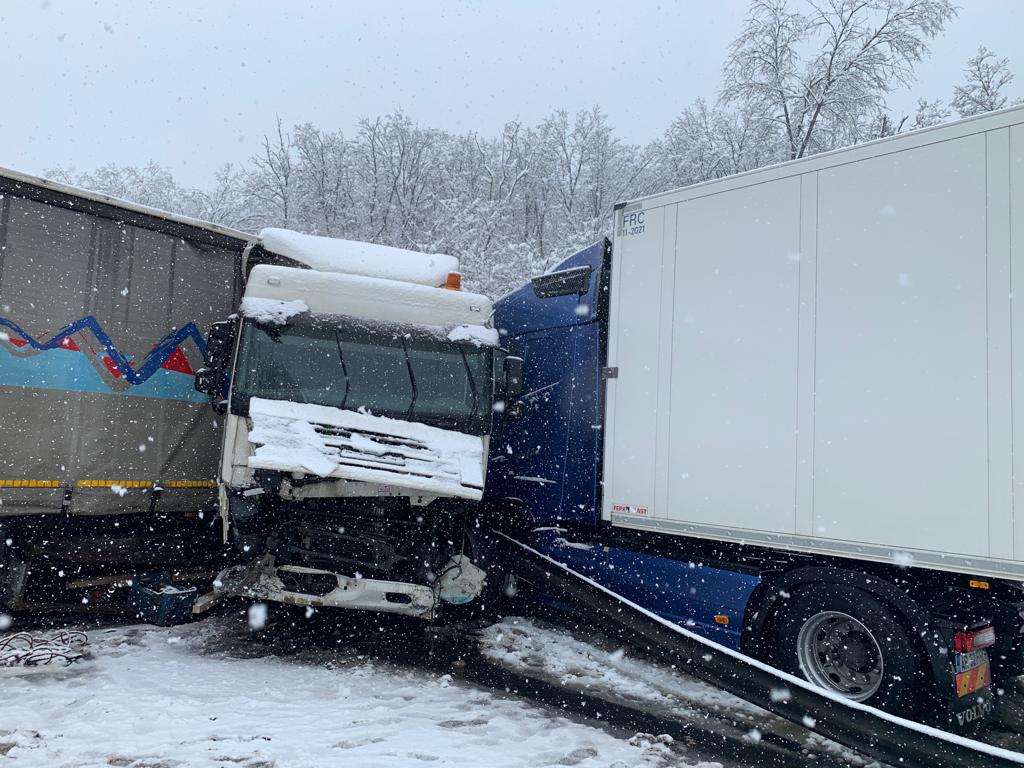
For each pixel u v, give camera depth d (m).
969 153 4.47
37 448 6.02
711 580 5.65
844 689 4.91
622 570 6.33
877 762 4.29
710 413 5.58
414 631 6.88
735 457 5.39
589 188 22.86
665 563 6.01
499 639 6.70
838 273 4.97
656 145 21.48
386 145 22.69
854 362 4.84
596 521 6.57
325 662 5.78
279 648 6.10
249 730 4.15
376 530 6.05
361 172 22.58
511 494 7.52
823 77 17.53
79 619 6.61
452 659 6.07
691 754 4.30
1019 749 4.62
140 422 6.71
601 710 5.02
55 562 6.30
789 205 5.29
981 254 4.37
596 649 6.50
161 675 5.11
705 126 19.81
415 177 22.62
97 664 5.29
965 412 4.34
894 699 4.59
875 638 4.72
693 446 5.66
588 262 7.04
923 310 4.57
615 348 6.34
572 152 23.36
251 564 5.88
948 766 3.74
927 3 16.75
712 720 4.92
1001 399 4.21
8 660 5.12
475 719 4.64
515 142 23.02
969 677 4.49
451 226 19.61
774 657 5.25
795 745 4.53
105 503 6.43
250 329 6.22
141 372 6.73
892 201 4.77
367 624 7.01
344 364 6.38
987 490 4.22
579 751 4.18
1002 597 4.54
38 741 3.80
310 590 5.86
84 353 6.33
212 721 4.26
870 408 4.74
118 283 6.60
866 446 4.73
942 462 4.41
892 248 4.74
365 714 4.58
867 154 4.91
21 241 5.99
